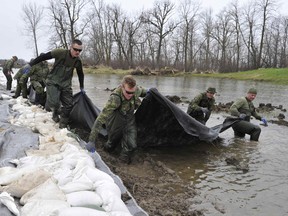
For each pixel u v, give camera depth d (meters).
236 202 4.82
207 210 4.54
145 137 7.08
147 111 6.76
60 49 6.70
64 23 56.75
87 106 7.48
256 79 36.41
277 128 10.11
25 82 9.97
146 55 63.59
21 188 3.27
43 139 5.26
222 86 28.05
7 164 4.10
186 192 5.10
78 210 2.89
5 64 14.86
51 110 7.53
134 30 58.44
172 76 45.78
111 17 59.03
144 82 32.50
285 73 36.16
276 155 7.16
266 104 15.34
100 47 60.72
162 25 56.34
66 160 4.08
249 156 7.08
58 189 3.27
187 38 57.75
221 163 6.59
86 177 3.63
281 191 5.24
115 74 47.25
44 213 2.84
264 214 4.47
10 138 5.21
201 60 64.31
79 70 7.11
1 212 2.94
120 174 5.39
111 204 3.19
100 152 6.36
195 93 21.45
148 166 6.17
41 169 3.64
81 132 7.32
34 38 64.75
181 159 6.77
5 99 10.22
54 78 6.77
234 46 58.75
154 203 4.55
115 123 6.01
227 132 9.37
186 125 6.89
